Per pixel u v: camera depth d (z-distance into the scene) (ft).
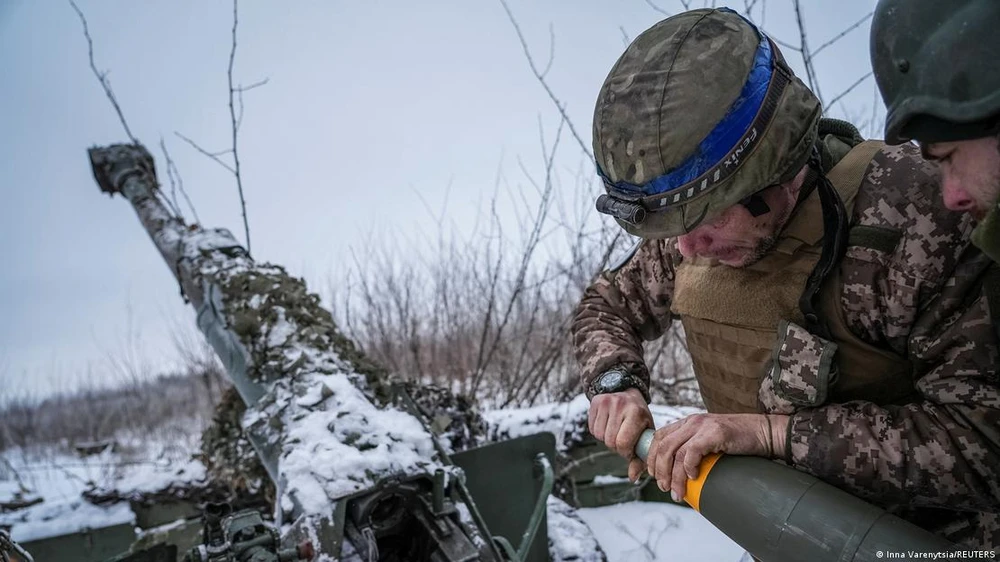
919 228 3.25
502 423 10.27
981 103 2.39
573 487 10.07
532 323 16.87
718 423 3.59
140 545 9.94
